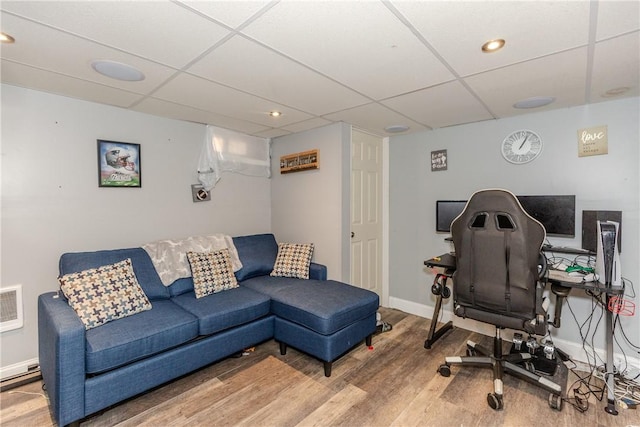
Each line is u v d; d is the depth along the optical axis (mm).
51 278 2332
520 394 2023
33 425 1715
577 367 2344
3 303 2135
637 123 2197
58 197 2355
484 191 1978
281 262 3193
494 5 1222
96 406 1709
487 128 2896
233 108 2600
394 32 1428
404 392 2045
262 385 2117
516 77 1913
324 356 2221
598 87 2045
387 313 3498
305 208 3424
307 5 1235
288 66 1795
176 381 2158
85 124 2459
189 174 3104
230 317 2287
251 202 3656
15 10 1265
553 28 1374
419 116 2773
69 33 1452
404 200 3520
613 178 2287
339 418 1801
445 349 2641
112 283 2111
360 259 3379
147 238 2836
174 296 2553
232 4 1230
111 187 2609
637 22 1312
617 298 1991
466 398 1983
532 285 1838
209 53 1646
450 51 1599
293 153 3543
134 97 2357
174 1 1212
